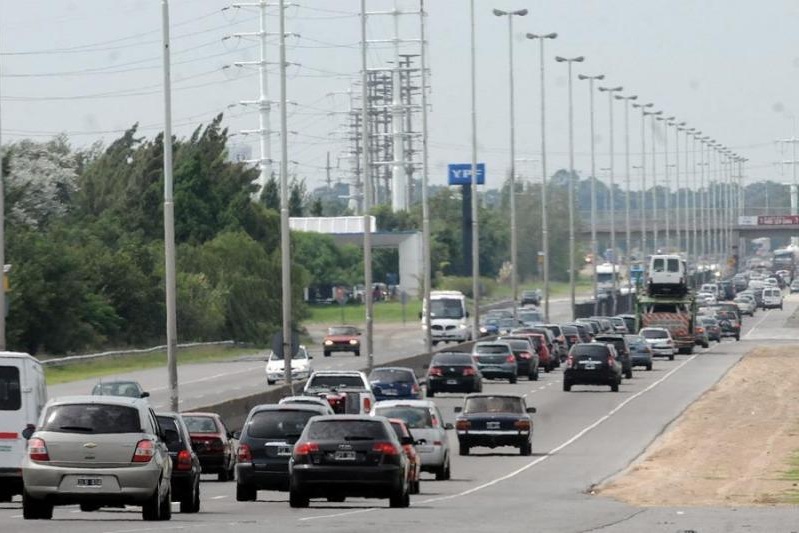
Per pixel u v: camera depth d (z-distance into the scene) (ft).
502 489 315.58
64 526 205.05
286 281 539.29
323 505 272.10
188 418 346.95
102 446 213.25
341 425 258.57
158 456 217.97
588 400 588.91
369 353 652.07
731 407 551.59
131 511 251.60
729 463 374.84
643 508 260.62
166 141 437.17
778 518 234.99
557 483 330.95
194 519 228.02
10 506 256.73
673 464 374.63
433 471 340.39
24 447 253.03
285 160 552.00
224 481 347.15
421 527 212.64
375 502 279.69
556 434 466.29
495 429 408.26
